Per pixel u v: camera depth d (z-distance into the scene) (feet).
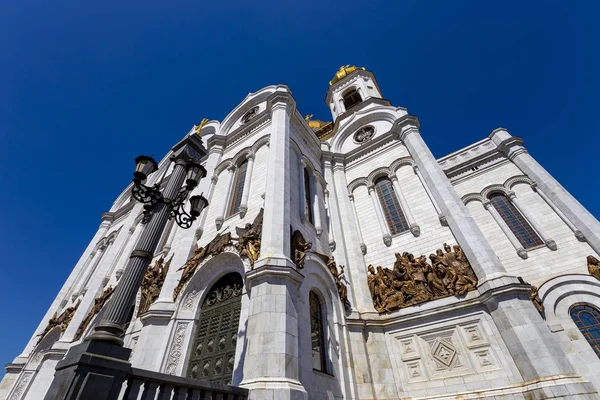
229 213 53.11
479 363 35.99
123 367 16.08
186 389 19.66
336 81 122.31
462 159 68.74
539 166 56.75
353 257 53.72
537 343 32.22
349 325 42.96
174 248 57.06
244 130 67.62
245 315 34.63
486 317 37.88
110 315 18.39
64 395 13.67
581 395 27.86
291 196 48.39
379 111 81.51
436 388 36.94
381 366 40.24
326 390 32.60
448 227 49.16
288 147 51.55
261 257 35.06
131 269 21.08
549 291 41.60
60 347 58.03
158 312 40.14
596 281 40.04
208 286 42.86
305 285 37.88
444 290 42.22
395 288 46.68
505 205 57.00
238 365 31.09
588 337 36.76
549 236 48.26
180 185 28.68
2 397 64.08
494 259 40.96
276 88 69.77
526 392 30.81
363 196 65.21
